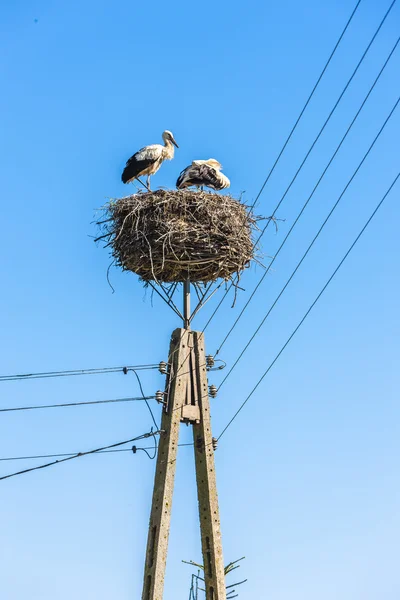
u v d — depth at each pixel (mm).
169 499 12672
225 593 12500
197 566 13086
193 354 13930
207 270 14789
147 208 14977
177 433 13180
